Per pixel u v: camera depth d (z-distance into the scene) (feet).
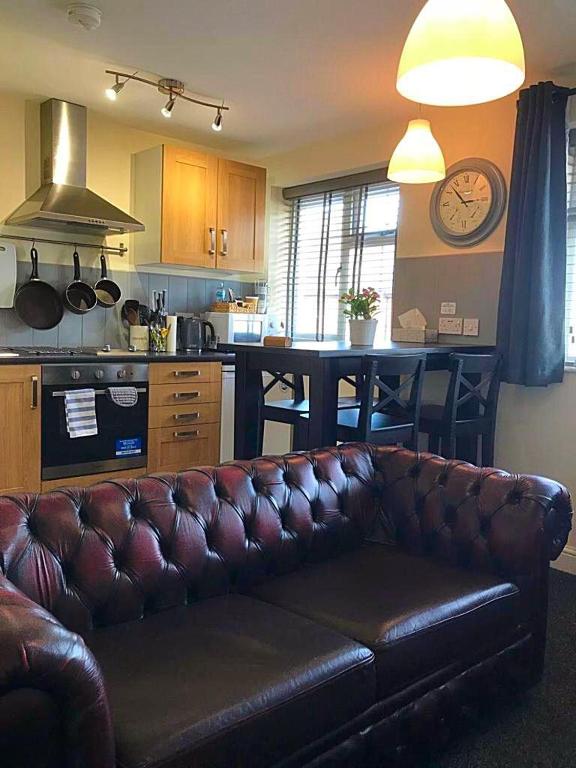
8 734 3.05
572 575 10.15
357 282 15.08
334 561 6.61
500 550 6.43
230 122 13.55
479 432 10.45
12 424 11.19
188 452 13.60
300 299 16.51
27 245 12.96
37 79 11.52
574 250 10.53
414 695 5.27
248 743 3.96
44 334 13.24
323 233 15.80
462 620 5.60
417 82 6.31
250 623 5.10
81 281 13.56
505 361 10.44
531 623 6.50
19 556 4.72
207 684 4.16
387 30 9.23
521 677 6.46
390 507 7.32
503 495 6.60
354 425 9.16
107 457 12.41
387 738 5.03
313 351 8.59
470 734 6.03
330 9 8.63
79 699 3.17
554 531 6.45
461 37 5.31
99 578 5.04
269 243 16.55
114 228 12.99
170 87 11.45
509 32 5.39
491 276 11.39
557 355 10.23
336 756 4.58
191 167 14.05
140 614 5.27
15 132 12.58
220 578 5.83
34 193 12.83
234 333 15.11
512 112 11.03
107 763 3.31
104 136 13.75
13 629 3.05
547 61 9.90
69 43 9.91
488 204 11.32
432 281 12.36
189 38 9.63
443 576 6.19
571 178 10.49
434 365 10.36
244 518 6.12
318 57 10.20
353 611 5.37
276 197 16.53
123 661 4.43
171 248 13.84
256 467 6.54
